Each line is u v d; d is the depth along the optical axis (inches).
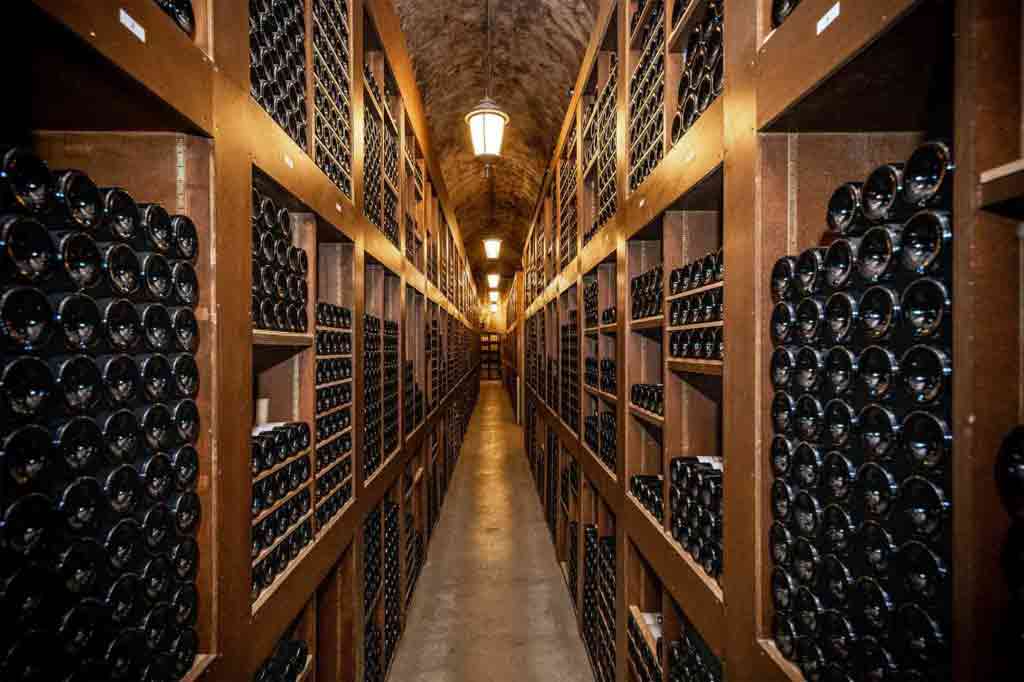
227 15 56.1
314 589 84.0
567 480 209.6
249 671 61.4
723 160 62.9
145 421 45.4
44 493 37.5
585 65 157.6
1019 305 30.3
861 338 44.1
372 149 133.8
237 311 58.4
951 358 35.1
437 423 268.8
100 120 49.2
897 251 38.6
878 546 43.3
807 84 45.5
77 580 40.3
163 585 48.4
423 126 205.6
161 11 44.4
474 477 349.4
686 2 78.8
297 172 76.7
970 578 30.2
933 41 37.3
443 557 219.1
